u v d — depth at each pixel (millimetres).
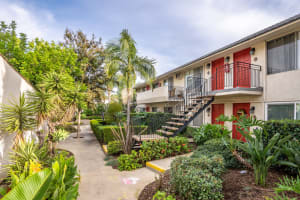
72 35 16609
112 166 5621
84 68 15297
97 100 16891
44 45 10281
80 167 5566
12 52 10234
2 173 4199
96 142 10070
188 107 8734
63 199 2174
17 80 5180
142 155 5656
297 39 6012
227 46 8180
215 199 2738
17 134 4469
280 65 6551
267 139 4094
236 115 8406
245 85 7938
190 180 2920
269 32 6289
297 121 3914
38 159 4320
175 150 6336
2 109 4301
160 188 3592
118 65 9648
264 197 2656
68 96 6559
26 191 1800
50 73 6156
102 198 3525
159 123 10406
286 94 6258
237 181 3355
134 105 20812
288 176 3373
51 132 6320
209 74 10273
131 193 3740
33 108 5055
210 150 4836
